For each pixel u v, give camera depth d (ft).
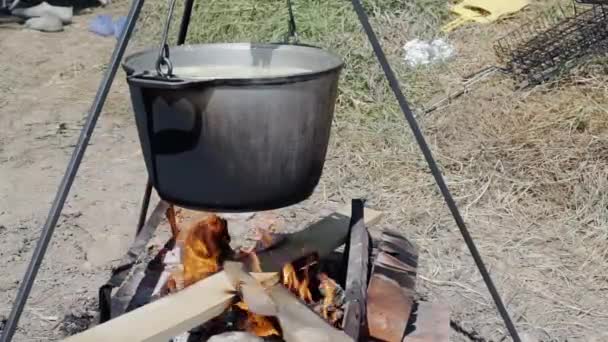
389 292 6.72
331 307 6.42
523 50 14.61
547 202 10.64
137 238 7.08
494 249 9.64
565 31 14.89
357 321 6.13
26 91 16.15
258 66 6.61
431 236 9.96
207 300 6.07
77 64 17.71
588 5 15.66
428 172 11.58
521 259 9.43
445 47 15.17
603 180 10.72
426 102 13.50
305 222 10.09
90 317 7.99
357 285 6.28
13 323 5.52
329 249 7.04
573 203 10.51
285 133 5.32
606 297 8.68
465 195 10.93
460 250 9.61
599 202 10.41
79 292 8.61
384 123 12.92
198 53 6.57
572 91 13.05
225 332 6.21
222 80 5.04
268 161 5.35
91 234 9.99
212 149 5.26
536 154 11.55
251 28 16.11
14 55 18.42
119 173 12.06
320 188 11.21
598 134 11.71
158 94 5.20
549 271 9.18
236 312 6.42
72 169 5.48
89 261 9.32
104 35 19.93
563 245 9.73
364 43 14.80
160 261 7.11
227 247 6.94
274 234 7.50
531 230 10.09
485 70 14.21
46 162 12.56
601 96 12.73
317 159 5.74
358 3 5.79
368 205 10.77
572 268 9.25
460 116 12.82
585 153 11.34
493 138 12.12
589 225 10.11
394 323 6.48
